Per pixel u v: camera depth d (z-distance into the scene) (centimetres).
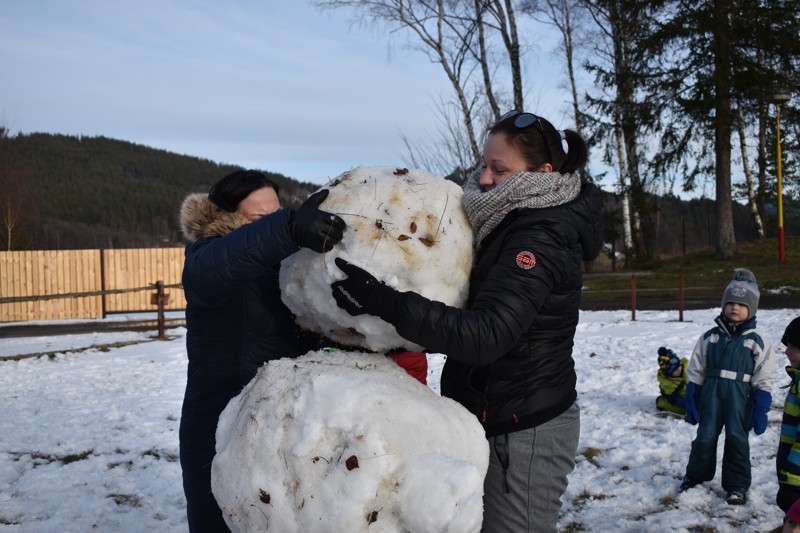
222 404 273
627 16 2558
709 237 3100
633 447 585
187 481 275
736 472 471
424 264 196
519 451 232
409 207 201
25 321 1984
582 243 238
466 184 248
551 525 239
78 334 1535
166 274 2109
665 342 1086
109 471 550
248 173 290
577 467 547
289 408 180
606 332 1230
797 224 4062
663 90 2452
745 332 476
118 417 718
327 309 200
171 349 1212
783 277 2048
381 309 189
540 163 232
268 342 268
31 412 746
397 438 173
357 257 192
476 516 161
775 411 674
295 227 198
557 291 228
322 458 171
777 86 2316
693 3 2366
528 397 232
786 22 2334
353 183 208
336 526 166
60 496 496
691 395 495
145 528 442
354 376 185
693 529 433
